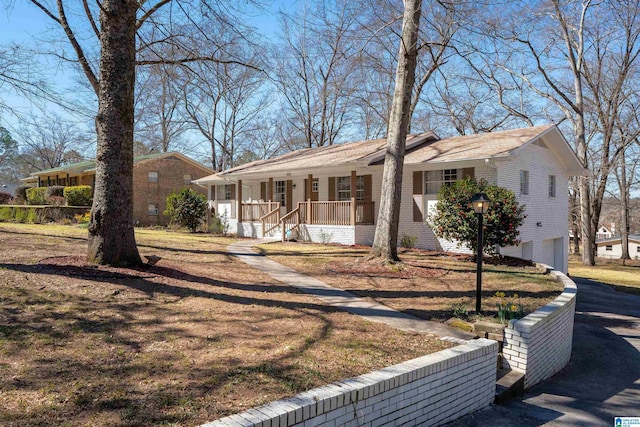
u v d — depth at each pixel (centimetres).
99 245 772
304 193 2047
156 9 966
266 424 296
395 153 1113
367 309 694
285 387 382
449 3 1092
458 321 636
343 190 1889
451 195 1311
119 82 764
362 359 466
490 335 609
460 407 475
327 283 889
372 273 1012
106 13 756
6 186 5559
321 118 3503
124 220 789
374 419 374
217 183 2514
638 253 4869
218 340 496
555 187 1850
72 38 970
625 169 3475
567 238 1992
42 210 2048
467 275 1044
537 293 869
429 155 1566
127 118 783
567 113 2570
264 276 920
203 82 1170
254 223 2016
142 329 510
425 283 930
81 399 339
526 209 1602
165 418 318
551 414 511
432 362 439
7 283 609
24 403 326
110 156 770
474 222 1244
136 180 2648
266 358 450
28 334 457
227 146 3922
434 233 1533
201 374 400
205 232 2216
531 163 1650
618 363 760
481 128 2977
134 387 366
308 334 540
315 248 1491
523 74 2645
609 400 571
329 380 403
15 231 1270
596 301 1405
